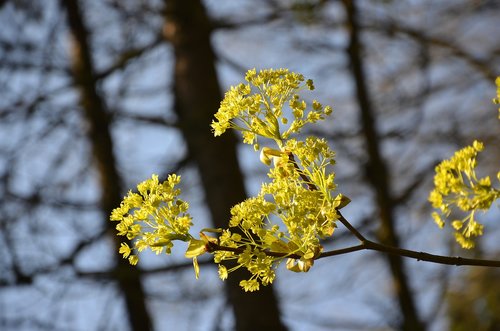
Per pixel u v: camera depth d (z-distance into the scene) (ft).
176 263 22.33
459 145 27.68
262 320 21.57
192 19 24.41
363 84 26.16
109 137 25.62
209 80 24.11
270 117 6.83
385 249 6.48
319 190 6.63
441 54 29.30
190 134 23.66
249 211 6.50
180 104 24.76
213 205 22.89
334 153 6.63
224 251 6.51
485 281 26.58
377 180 25.04
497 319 26.11
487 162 28.07
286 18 25.71
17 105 24.77
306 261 6.40
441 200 5.82
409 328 24.13
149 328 25.05
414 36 27.17
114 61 26.07
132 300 24.80
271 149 6.78
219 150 23.17
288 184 6.63
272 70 6.92
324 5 24.85
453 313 26.91
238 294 21.93
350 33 26.35
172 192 6.55
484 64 28.04
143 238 6.49
